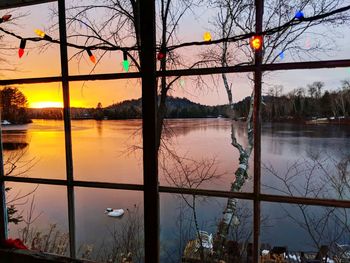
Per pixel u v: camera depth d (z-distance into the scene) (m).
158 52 1.19
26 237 2.77
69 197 1.44
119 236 3.13
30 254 1.36
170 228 3.07
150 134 1.17
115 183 1.32
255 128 1.15
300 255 2.61
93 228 3.22
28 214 2.97
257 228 1.16
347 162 3.25
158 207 1.21
